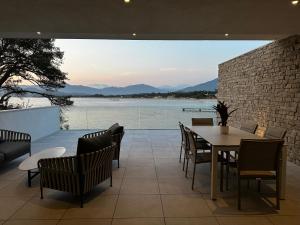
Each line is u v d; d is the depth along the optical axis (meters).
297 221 2.69
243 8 3.59
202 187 3.65
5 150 4.26
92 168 3.15
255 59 6.60
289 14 3.83
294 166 4.72
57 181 3.14
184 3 3.44
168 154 5.62
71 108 10.13
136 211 2.89
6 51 10.19
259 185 3.55
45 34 5.22
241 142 2.89
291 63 5.00
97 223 2.62
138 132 8.73
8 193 3.44
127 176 4.12
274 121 5.64
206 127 4.85
